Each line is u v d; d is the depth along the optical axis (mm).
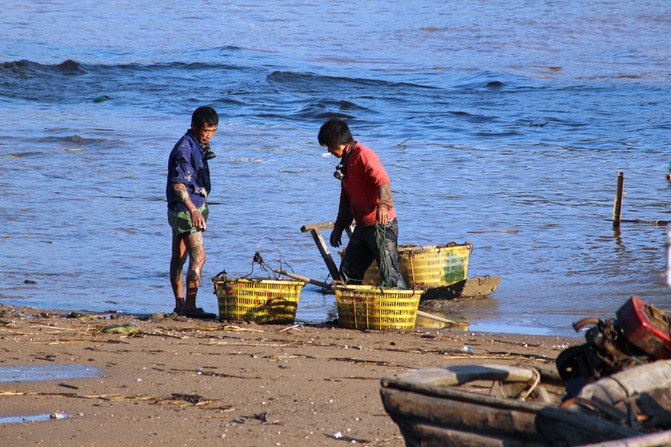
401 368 17750
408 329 23219
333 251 35500
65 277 31250
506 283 30688
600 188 51312
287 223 40938
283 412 14320
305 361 18328
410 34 159875
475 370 11273
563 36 158000
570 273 31969
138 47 140750
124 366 17625
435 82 111000
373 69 122750
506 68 124375
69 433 13047
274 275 31500
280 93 101938
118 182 52094
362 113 87562
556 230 39812
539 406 9383
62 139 67688
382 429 13305
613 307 26750
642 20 175750
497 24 170250
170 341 20359
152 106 91562
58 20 170625
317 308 27750
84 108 89312
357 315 23219
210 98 97438
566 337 22781
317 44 148250
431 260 28297
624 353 10812
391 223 23906
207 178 24688
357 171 23828
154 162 59562
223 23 173500
